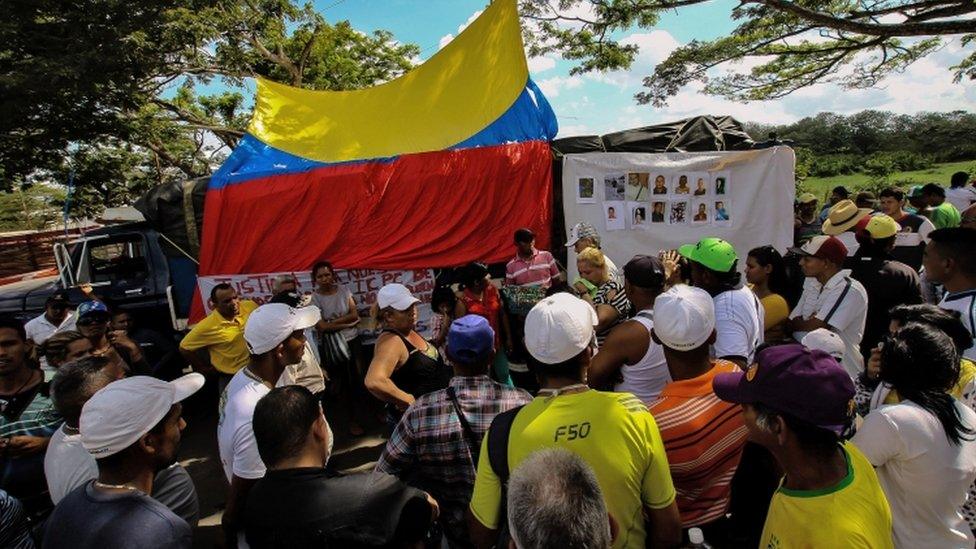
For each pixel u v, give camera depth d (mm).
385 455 2188
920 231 5918
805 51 10891
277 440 1675
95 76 10258
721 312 2734
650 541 1689
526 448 1612
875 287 3705
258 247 5555
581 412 1624
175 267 5832
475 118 6195
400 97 6801
